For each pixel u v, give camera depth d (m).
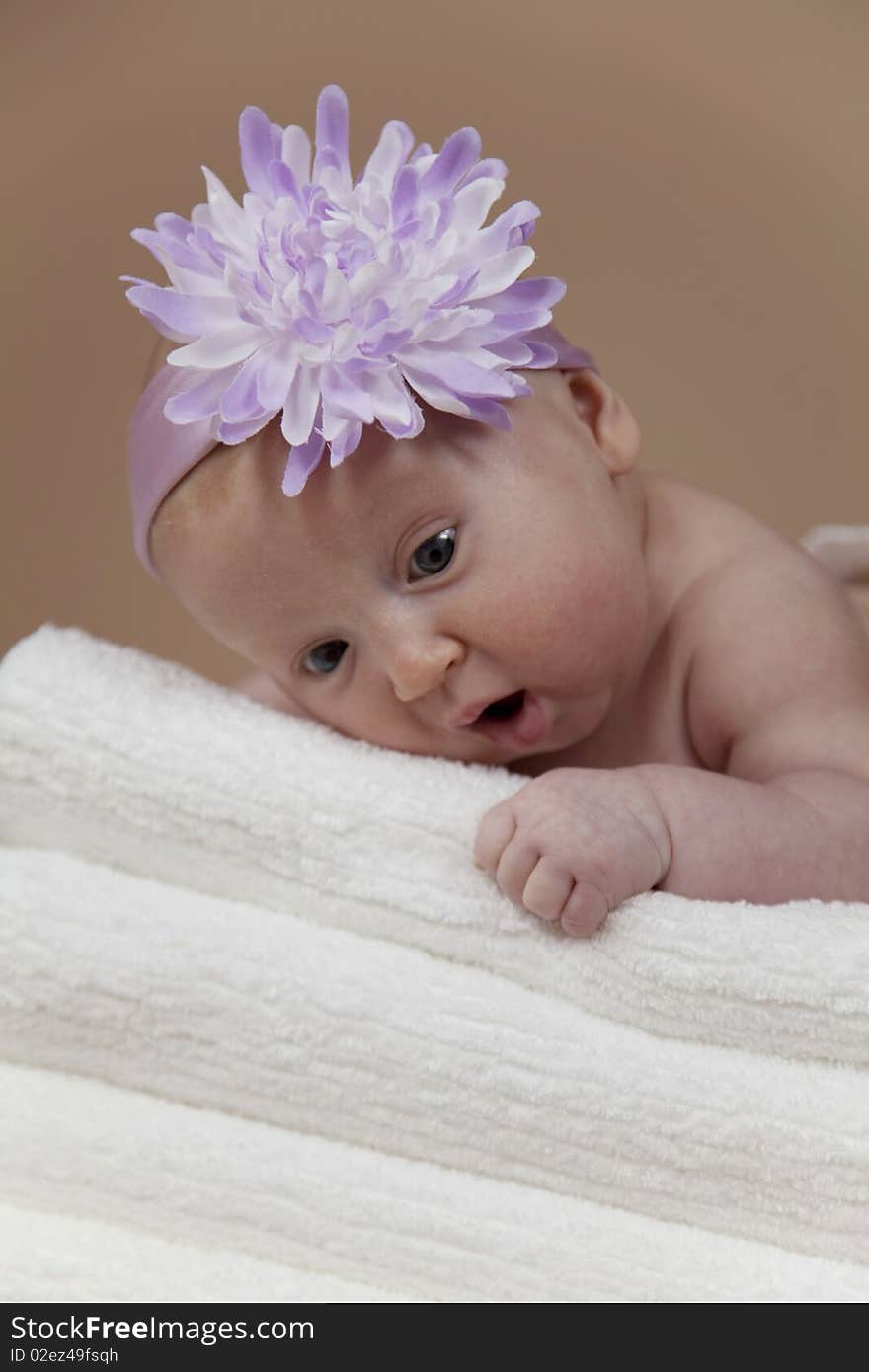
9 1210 0.62
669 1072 0.59
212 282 0.77
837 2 1.74
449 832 0.66
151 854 0.68
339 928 0.66
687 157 1.79
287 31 1.75
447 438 0.78
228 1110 0.63
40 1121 0.63
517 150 1.78
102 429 1.85
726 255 1.81
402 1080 0.61
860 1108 0.58
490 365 0.76
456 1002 0.61
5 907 0.64
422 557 0.78
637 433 0.91
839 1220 0.58
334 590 0.79
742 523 0.96
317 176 0.79
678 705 0.91
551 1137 0.60
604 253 1.82
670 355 1.84
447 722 0.82
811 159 1.78
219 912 0.65
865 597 1.24
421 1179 0.61
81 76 1.76
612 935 0.63
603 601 0.81
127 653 0.73
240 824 0.66
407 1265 0.60
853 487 1.87
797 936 0.61
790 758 0.82
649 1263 0.58
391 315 0.74
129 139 1.77
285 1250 0.61
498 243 0.77
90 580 1.89
